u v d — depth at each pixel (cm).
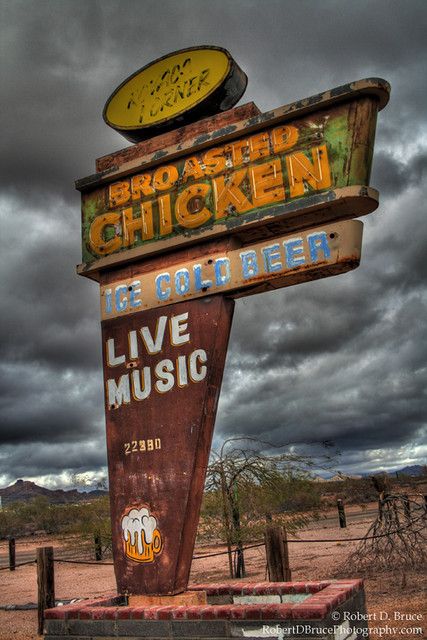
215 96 798
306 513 2148
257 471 1440
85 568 1941
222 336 732
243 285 715
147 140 835
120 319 787
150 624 592
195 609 576
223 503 1425
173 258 770
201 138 772
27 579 1761
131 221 808
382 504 1272
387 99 709
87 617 623
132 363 764
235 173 752
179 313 748
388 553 1237
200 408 709
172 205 784
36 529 4297
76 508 3578
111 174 828
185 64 831
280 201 719
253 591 673
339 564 1364
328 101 707
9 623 1079
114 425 756
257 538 1474
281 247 701
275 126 740
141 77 866
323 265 675
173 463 709
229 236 740
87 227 841
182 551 689
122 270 803
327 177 699
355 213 704
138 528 711
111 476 743
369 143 700
